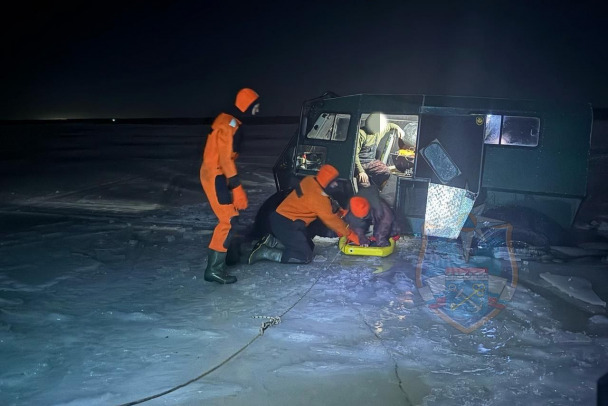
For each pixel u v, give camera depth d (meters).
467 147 7.33
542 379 3.95
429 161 7.41
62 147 18.27
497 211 7.37
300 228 6.57
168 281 5.93
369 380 3.91
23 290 5.61
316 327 4.79
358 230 6.96
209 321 4.88
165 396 3.67
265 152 16.62
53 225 8.43
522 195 7.43
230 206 5.75
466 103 7.45
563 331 4.76
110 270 6.30
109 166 14.09
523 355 4.33
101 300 5.36
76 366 4.05
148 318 4.93
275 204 7.68
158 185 11.83
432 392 3.76
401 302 5.39
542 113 7.31
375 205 7.06
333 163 7.85
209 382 3.85
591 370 4.09
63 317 4.91
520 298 5.53
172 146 18.36
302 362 4.16
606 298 5.61
